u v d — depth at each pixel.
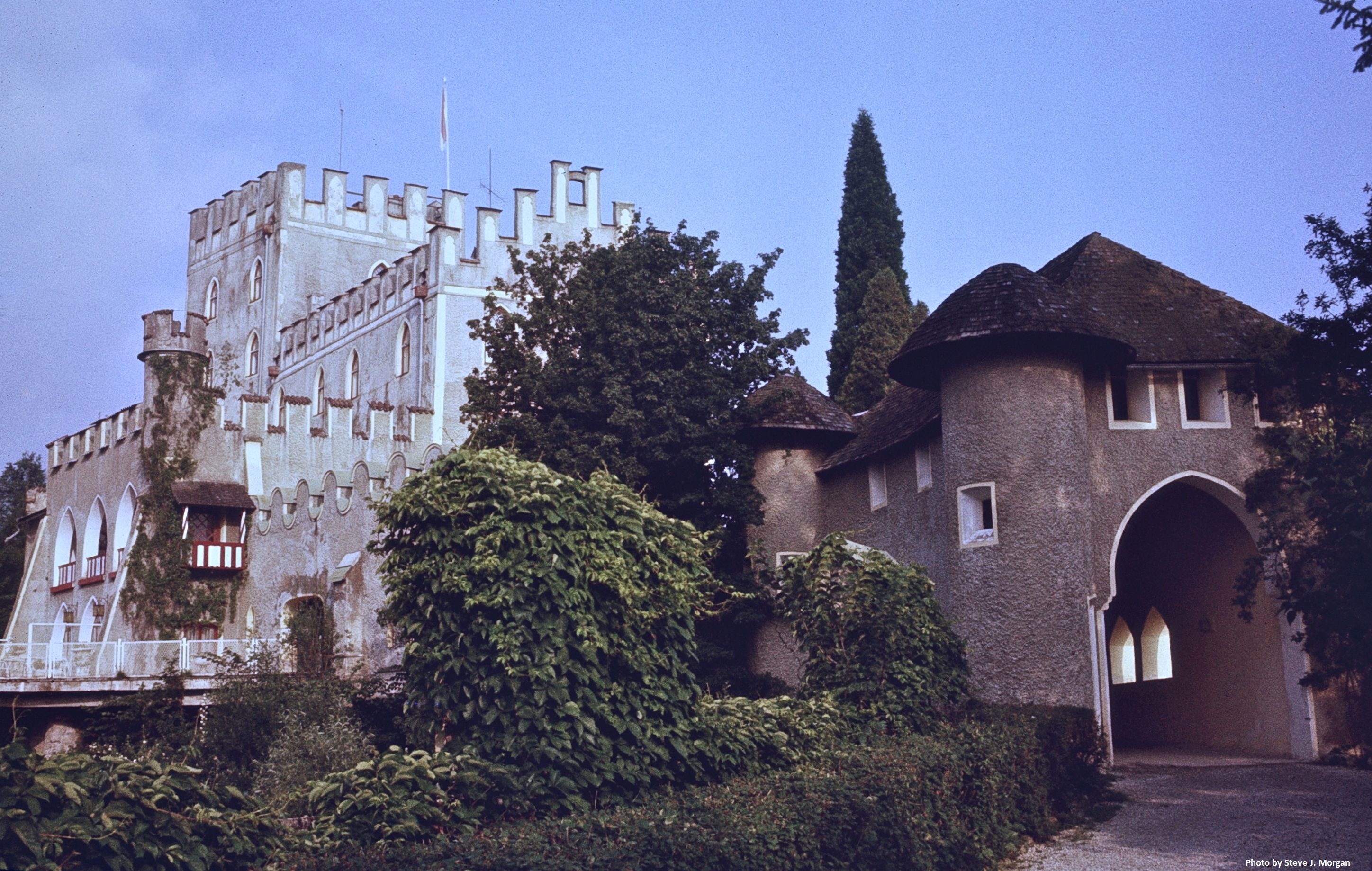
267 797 17.20
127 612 36.75
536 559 11.68
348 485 32.12
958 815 13.47
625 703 11.72
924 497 24.78
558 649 11.36
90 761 7.93
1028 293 21.66
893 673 16.48
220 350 55.38
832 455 29.14
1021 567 21.09
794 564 17.88
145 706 24.17
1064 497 21.33
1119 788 19.53
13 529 62.50
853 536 27.95
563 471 25.94
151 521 37.50
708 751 12.00
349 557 30.47
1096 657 21.47
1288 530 21.53
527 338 29.52
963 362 22.27
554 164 46.78
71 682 26.91
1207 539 25.17
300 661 26.75
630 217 48.16
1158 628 29.58
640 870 8.46
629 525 12.68
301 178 52.81
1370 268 16.80
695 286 28.50
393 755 9.84
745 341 29.28
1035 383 21.59
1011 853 14.51
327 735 19.05
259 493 38.47
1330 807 17.05
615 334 27.47
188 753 9.17
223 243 56.38
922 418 24.81
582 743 11.13
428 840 9.18
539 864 7.98
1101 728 19.77
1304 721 22.09
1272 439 19.02
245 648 28.66
